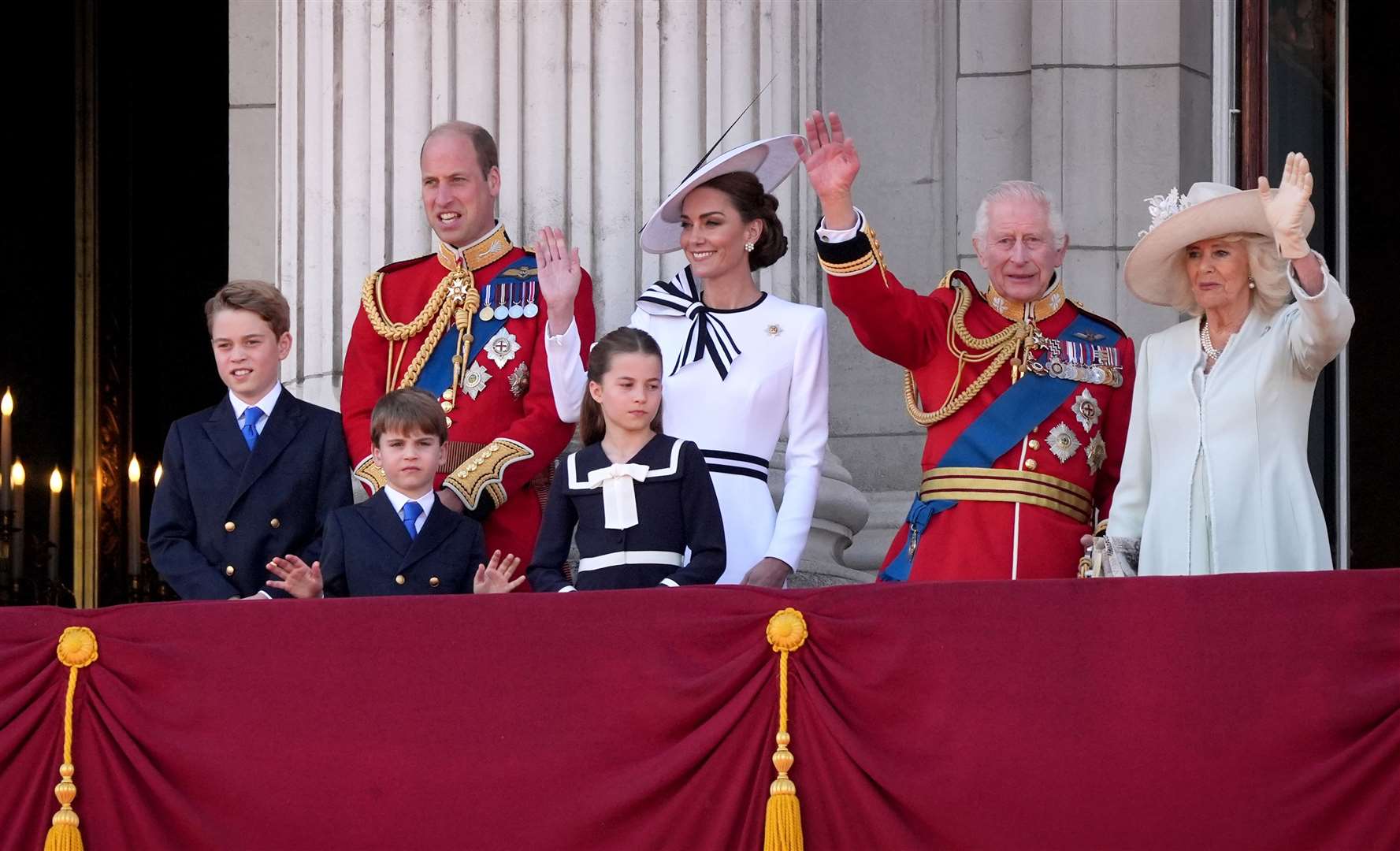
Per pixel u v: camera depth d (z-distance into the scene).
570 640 20.03
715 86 28.67
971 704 19.62
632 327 24.69
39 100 45.34
